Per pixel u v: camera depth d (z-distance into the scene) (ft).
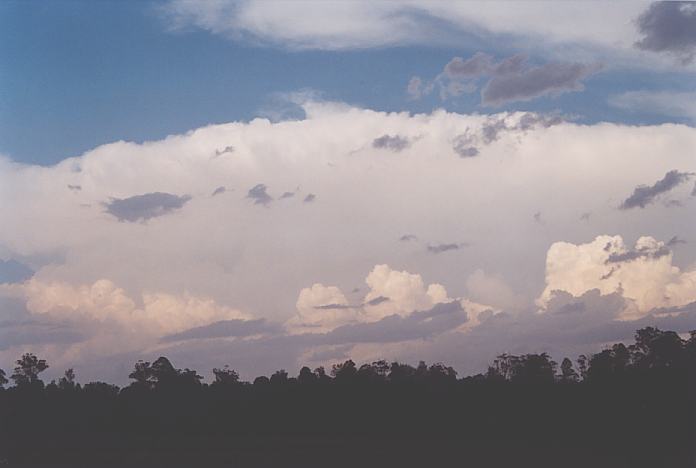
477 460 228.22
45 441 248.11
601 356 250.37
